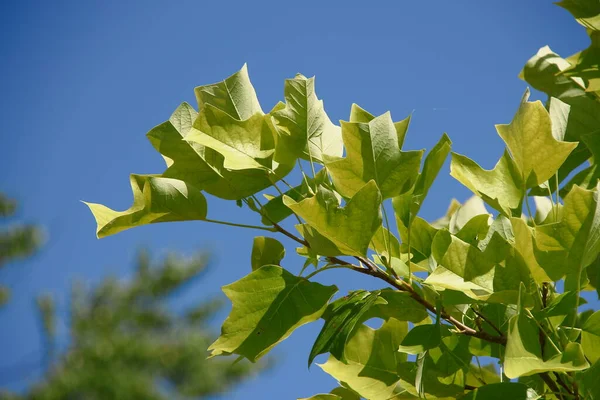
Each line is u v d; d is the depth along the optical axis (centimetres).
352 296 144
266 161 152
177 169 153
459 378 147
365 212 139
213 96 155
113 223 149
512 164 146
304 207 138
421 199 144
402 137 150
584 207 131
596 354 134
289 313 142
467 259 136
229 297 143
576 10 153
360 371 153
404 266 145
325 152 154
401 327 154
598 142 150
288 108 153
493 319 147
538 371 123
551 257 134
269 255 152
